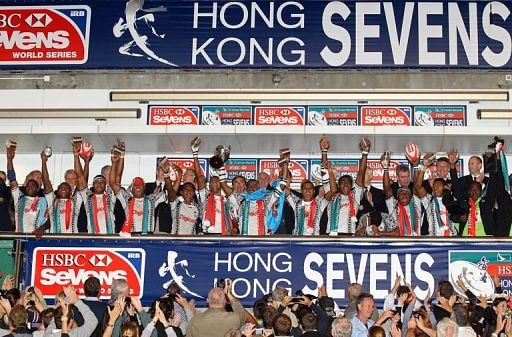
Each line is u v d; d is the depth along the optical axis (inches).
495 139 498.6
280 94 568.1
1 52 573.6
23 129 569.3
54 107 581.6
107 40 573.3
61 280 482.9
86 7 577.3
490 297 470.6
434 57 560.4
